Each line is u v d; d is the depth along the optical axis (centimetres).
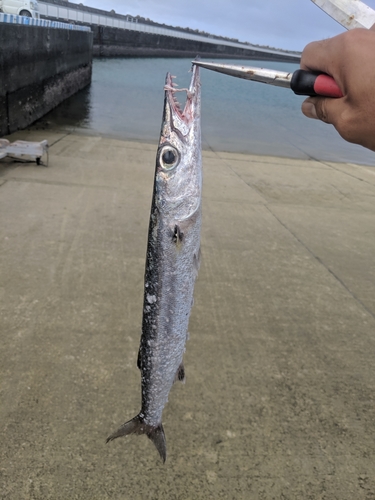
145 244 102
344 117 22
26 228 102
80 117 318
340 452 53
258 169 198
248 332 74
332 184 183
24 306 73
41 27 288
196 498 46
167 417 55
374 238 124
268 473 49
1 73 204
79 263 90
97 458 49
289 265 101
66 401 56
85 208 119
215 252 102
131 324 73
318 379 65
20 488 45
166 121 33
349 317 82
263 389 62
